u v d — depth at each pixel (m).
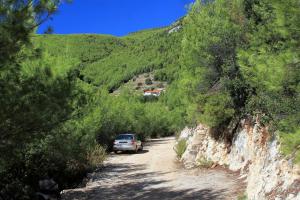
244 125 18.36
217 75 20.55
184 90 23.33
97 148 24.67
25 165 13.11
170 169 21.38
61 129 10.73
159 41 185.38
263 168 11.84
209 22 20.52
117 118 40.50
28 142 8.50
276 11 6.91
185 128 33.41
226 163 19.06
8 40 7.22
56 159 14.92
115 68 177.75
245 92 18.78
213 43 19.22
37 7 7.70
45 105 8.18
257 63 8.33
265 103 12.66
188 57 22.53
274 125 11.78
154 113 62.97
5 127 8.05
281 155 10.84
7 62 7.64
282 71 6.89
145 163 25.25
